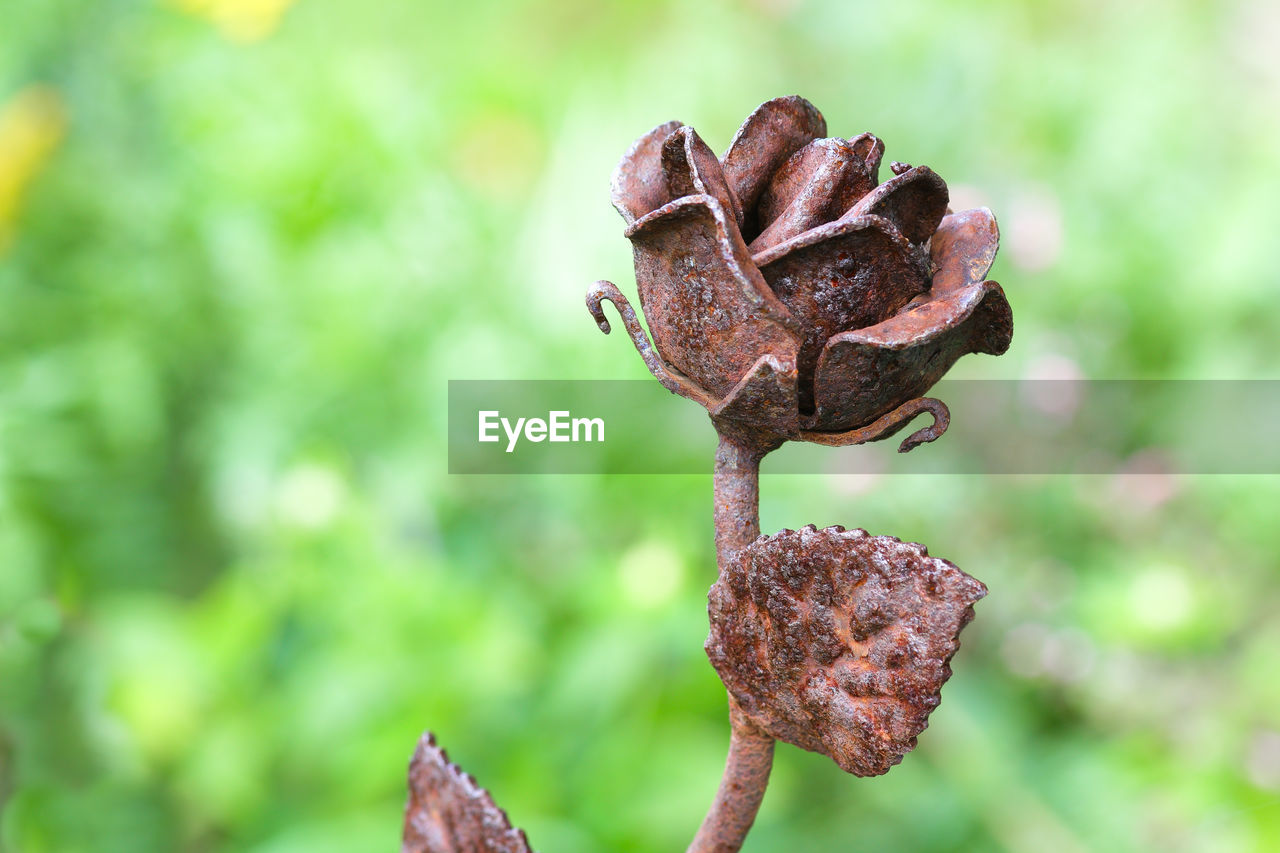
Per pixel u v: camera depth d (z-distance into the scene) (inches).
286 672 57.9
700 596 57.2
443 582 57.7
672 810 48.8
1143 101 84.0
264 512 65.3
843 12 95.9
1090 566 68.7
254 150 70.6
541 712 54.2
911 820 54.9
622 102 88.4
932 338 18.6
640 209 19.7
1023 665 63.6
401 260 73.0
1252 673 60.8
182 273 71.3
